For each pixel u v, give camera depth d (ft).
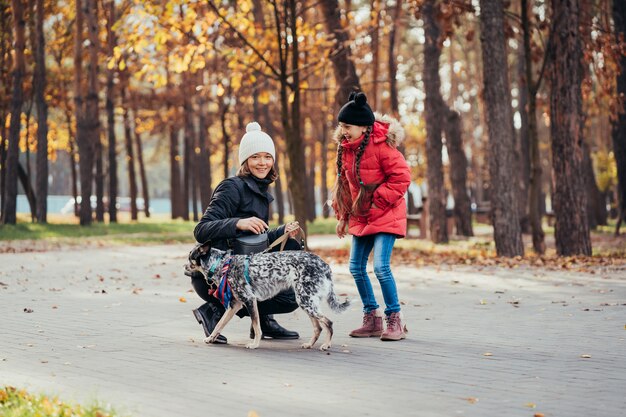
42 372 19.63
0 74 111.75
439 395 17.03
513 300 34.22
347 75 67.97
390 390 17.53
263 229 23.79
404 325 24.93
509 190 59.36
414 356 21.66
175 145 165.07
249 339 25.04
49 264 57.62
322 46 67.10
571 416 15.21
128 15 60.03
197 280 24.52
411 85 149.38
